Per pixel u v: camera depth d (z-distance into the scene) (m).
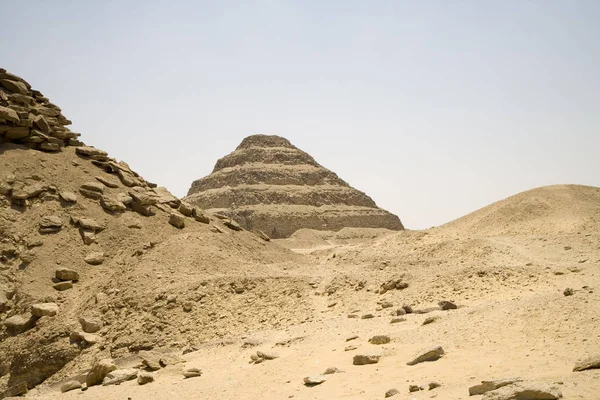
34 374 34.44
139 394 24.91
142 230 50.75
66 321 37.28
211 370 27.28
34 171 52.50
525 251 48.44
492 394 14.09
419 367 20.08
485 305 27.56
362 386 19.22
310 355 25.41
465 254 48.59
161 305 37.19
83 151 57.75
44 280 42.91
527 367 17.61
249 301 38.16
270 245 57.94
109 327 36.41
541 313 22.70
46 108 58.28
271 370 24.30
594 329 20.03
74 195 51.81
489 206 74.44
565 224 60.78
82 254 46.50
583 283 32.00
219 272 42.75
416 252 54.84
